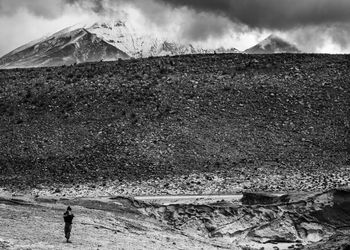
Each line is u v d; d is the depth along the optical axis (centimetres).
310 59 12794
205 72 12269
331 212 5947
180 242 4716
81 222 4862
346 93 11500
